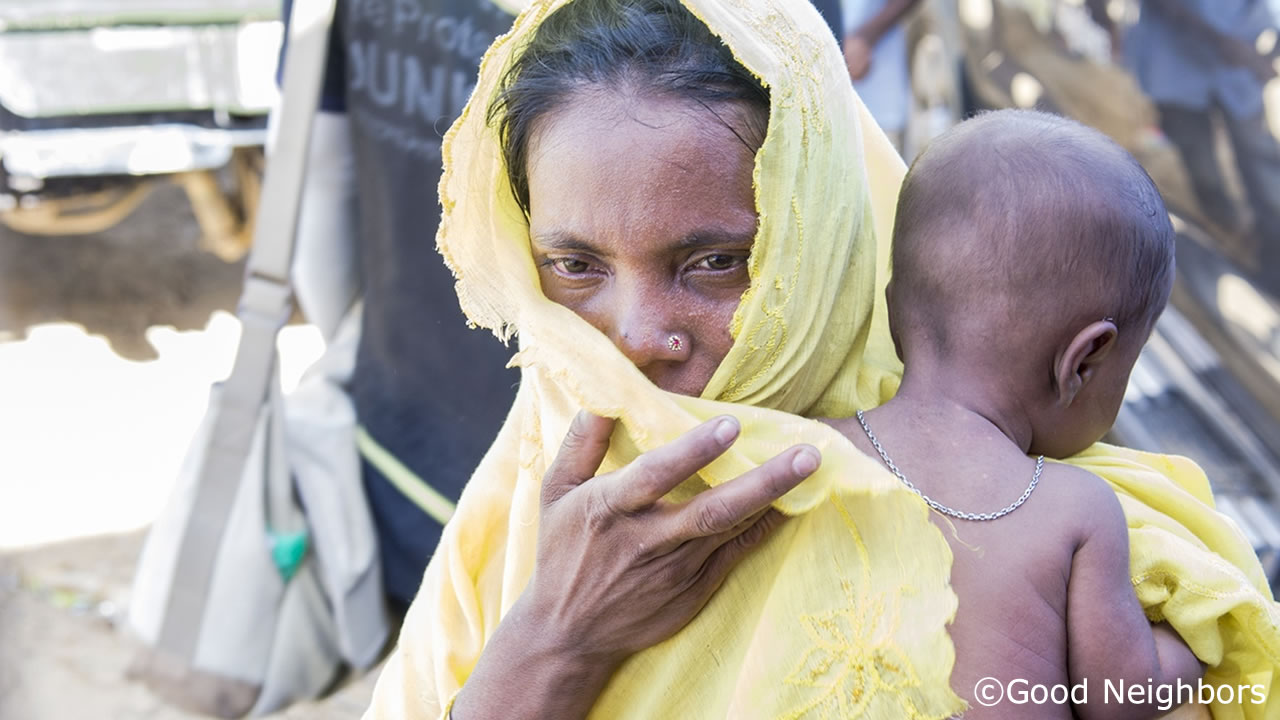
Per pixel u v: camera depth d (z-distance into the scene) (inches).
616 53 53.4
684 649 53.2
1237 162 197.3
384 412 103.8
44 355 262.7
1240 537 59.3
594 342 53.0
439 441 102.7
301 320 261.4
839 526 51.4
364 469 104.9
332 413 106.8
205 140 237.3
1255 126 195.9
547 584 53.4
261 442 100.4
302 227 110.2
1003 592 51.2
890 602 50.2
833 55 58.1
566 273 55.8
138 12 222.7
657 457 48.5
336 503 102.8
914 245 56.1
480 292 59.2
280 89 104.6
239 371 100.2
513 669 54.4
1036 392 55.4
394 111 101.0
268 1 227.6
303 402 107.7
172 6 223.8
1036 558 51.6
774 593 51.7
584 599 52.4
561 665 53.8
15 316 278.4
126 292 287.3
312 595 102.8
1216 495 160.1
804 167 54.3
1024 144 54.9
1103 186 53.9
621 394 51.9
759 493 47.8
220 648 99.8
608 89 52.6
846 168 57.7
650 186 51.8
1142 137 206.1
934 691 49.2
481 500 64.1
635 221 52.0
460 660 63.7
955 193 55.1
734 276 54.1
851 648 50.3
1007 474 53.0
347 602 102.6
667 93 52.2
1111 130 207.6
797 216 54.0
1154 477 59.4
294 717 144.3
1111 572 52.3
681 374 54.7
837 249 56.8
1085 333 54.0
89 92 226.1
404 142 100.6
